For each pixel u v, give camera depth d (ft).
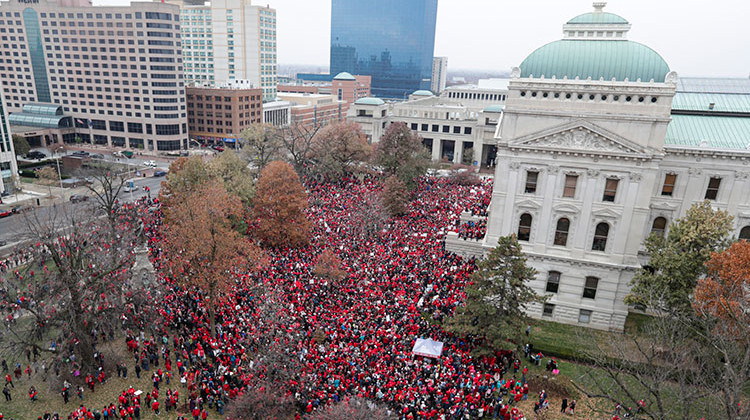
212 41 626.23
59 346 139.03
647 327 134.51
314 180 321.93
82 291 138.10
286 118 627.46
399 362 140.67
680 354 113.09
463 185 345.92
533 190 176.86
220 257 162.09
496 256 147.13
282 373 126.21
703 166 175.42
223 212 176.45
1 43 541.75
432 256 207.62
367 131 504.84
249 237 229.25
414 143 330.34
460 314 150.20
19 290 172.65
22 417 123.65
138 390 135.33
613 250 171.63
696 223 146.00
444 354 148.97
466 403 124.26
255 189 255.50
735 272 123.65
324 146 331.57
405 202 272.72
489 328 142.82
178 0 631.56
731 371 86.02
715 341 110.73
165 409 128.16
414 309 168.14
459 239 215.31
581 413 130.00
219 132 542.57
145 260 214.28
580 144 165.78
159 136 512.63
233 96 521.65
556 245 179.52
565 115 165.58
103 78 513.04
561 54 167.53
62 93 536.83
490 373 142.82
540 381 142.82
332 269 183.52
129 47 490.90
